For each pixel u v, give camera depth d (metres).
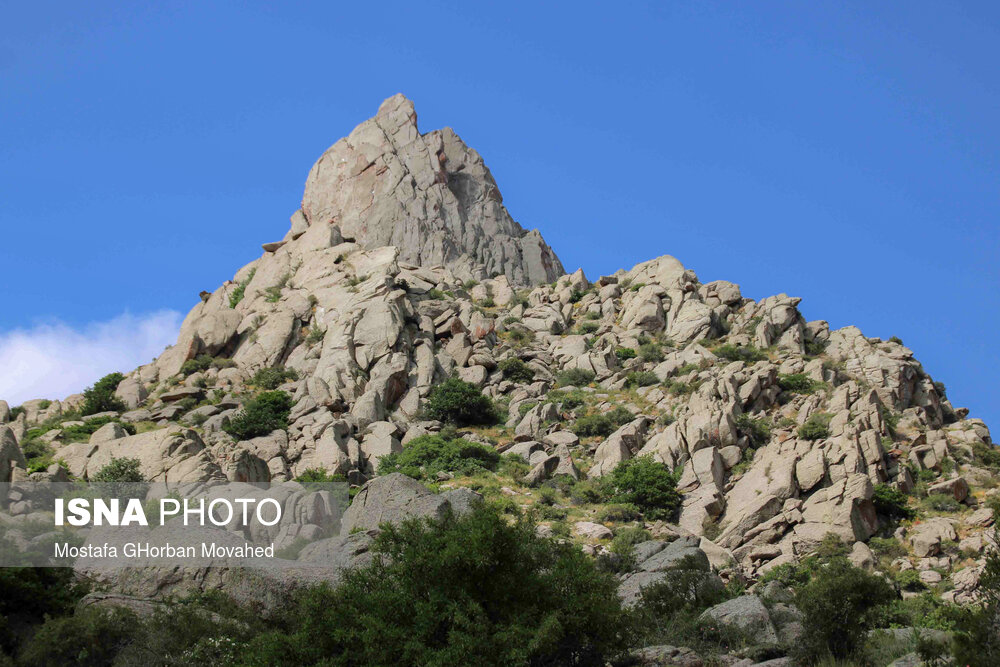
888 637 42.41
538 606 35.59
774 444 81.06
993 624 35.09
